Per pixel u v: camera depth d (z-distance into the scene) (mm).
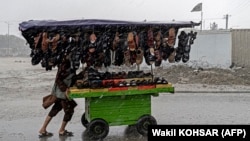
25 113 10953
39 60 7668
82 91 7762
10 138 8125
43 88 17281
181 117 10492
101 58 8008
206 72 21844
